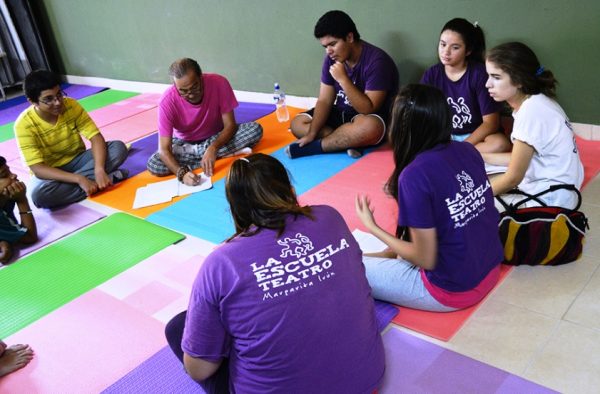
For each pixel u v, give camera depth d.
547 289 1.92
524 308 1.85
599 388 1.51
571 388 1.52
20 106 5.46
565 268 2.02
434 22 3.24
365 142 3.20
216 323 1.23
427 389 1.57
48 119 3.02
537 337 1.72
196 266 2.32
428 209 1.58
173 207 2.88
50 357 1.89
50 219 2.94
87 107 5.07
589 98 2.91
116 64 5.52
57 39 5.92
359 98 3.09
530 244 1.98
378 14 3.46
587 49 2.79
